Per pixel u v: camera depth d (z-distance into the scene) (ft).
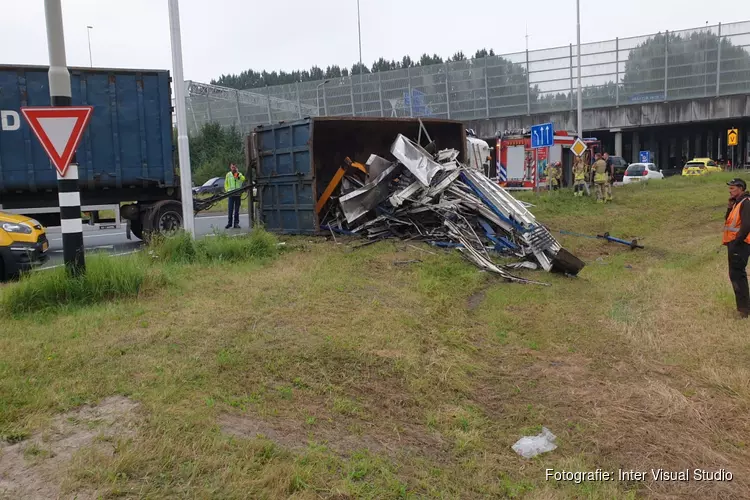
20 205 44.83
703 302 29.66
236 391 17.47
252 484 12.85
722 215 67.21
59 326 21.91
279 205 48.42
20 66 42.96
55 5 24.03
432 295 30.71
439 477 14.96
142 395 16.40
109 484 12.33
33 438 14.10
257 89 184.85
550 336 26.07
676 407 19.25
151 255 35.37
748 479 15.78
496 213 43.80
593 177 83.92
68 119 24.66
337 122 47.65
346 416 17.25
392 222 45.47
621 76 155.94
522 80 162.71
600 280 37.37
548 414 19.04
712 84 148.36
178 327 22.03
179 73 38.60
